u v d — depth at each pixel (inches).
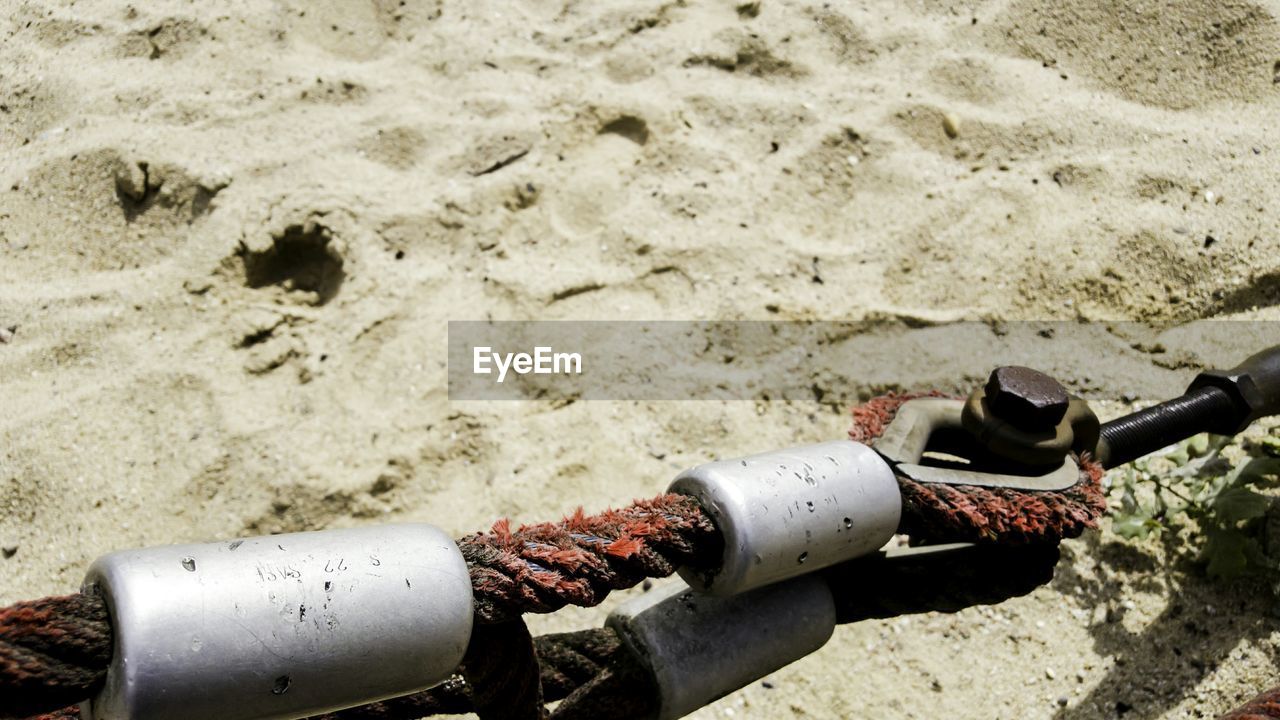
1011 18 31.7
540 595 13.0
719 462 14.2
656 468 23.6
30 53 30.1
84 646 11.1
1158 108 30.2
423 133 28.5
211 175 26.9
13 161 28.0
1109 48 31.2
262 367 24.5
